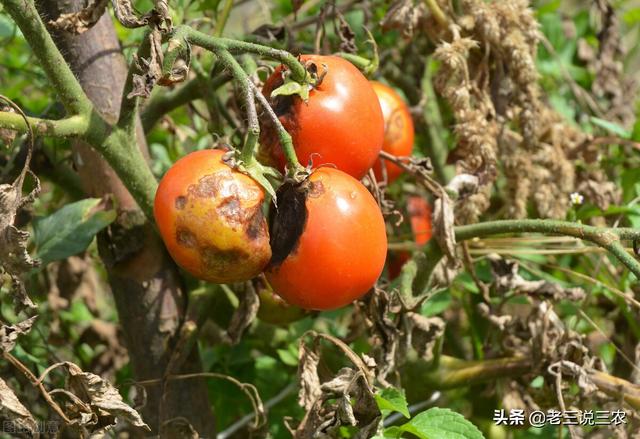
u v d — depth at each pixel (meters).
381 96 0.73
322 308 0.58
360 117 0.59
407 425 0.60
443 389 0.77
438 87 0.77
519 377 0.77
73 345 0.89
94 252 0.87
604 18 0.95
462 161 0.75
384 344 0.68
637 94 1.05
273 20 1.02
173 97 0.75
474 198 0.75
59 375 0.83
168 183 0.55
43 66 0.58
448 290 0.80
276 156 0.59
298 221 0.56
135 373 0.71
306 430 0.62
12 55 0.93
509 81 0.79
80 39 0.67
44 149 0.76
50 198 0.96
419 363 0.77
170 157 0.93
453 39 0.77
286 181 0.56
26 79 0.91
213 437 0.72
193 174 0.55
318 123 0.58
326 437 0.61
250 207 0.55
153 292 0.69
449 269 0.72
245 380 0.84
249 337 0.85
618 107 0.96
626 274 0.79
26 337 0.82
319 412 0.61
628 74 1.02
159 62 0.55
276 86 0.60
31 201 0.57
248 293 0.69
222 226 0.54
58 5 0.66
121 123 0.61
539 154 0.81
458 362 0.77
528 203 0.87
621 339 0.84
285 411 0.86
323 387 0.60
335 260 0.56
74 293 0.86
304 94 0.58
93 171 0.69
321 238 0.56
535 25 0.79
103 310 1.02
